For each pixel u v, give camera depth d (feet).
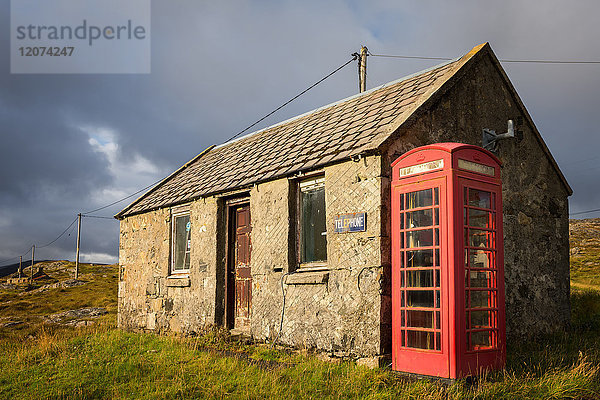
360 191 26.50
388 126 27.61
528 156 34.14
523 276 31.86
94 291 131.13
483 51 31.48
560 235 35.63
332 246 27.73
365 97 36.70
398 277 23.00
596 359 24.18
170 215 43.57
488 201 22.99
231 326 36.70
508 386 19.20
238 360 27.58
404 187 23.29
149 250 45.70
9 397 24.45
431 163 22.16
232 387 22.45
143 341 36.29
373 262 25.11
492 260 22.68
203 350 31.40
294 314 29.84
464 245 21.44
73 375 26.84
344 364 24.71
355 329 25.55
